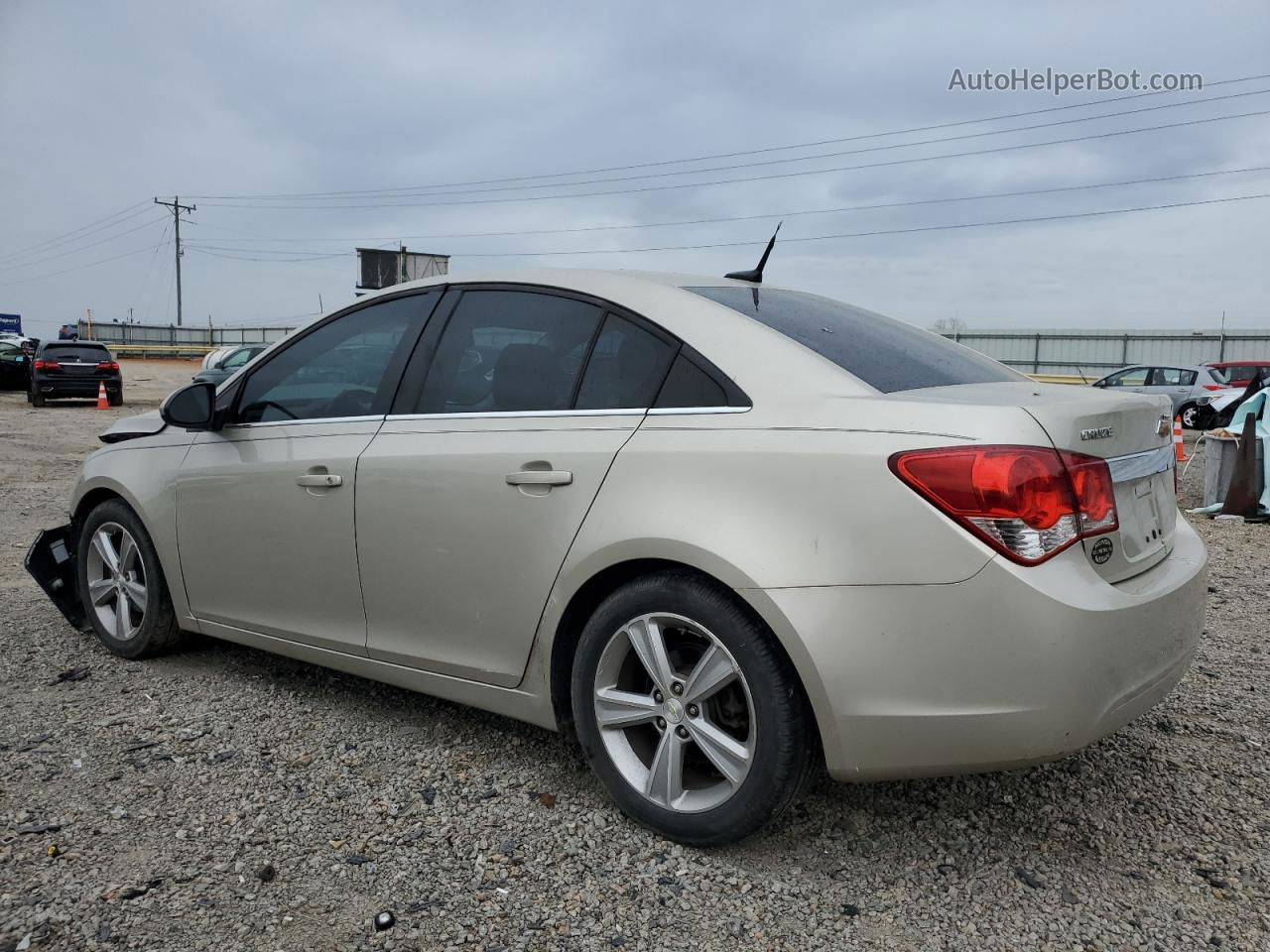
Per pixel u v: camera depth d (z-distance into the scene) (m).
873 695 2.27
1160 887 2.45
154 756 3.16
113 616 4.24
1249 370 21.17
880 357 2.77
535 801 2.87
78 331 58.25
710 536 2.42
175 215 74.50
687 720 2.55
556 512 2.73
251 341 61.50
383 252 29.73
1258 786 3.00
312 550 3.38
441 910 2.32
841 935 2.25
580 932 2.25
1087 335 36.28
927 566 2.21
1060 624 2.16
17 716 3.50
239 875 2.46
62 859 2.52
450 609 3.01
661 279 3.02
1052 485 2.22
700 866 2.53
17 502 8.55
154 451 4.00
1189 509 8.85
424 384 3.21
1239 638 4.55
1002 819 2.79
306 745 3.26
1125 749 3.28
